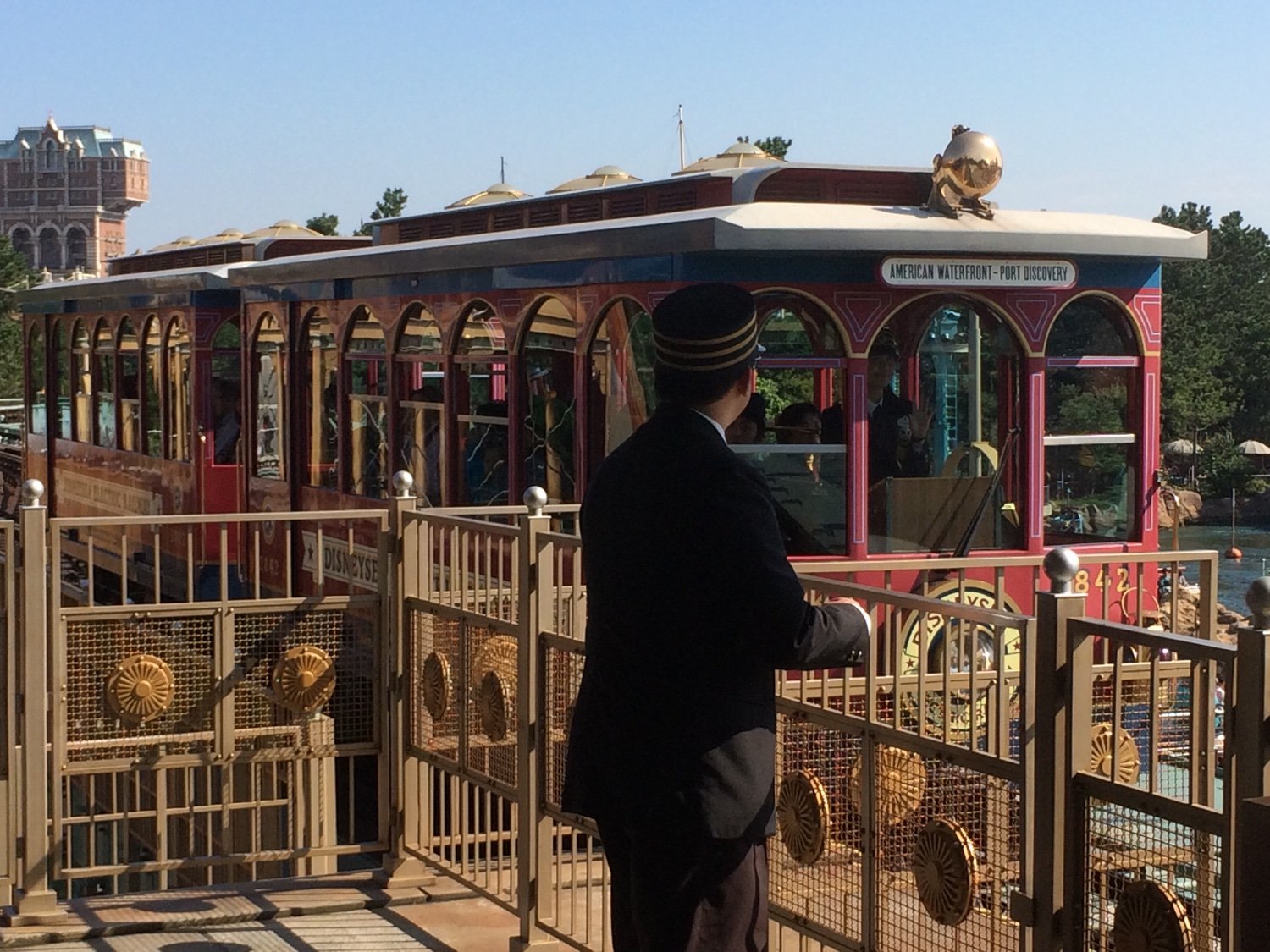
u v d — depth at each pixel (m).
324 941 6.63
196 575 16.09
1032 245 9.71
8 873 6.82
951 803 4.36
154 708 7.09
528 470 10.79
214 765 7.26
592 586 4.21
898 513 9.77
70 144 165.88
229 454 16.22
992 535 9.96
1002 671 4.37
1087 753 3.96
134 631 7.06
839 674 8.16
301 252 16.62
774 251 9.35
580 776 4.26
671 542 3.97
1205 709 5.38
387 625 7.39
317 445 13.97
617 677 4.12
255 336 15.20
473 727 6.77
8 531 6.70
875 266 9.55
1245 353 84.81
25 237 166.50
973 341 9.91
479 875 7.00
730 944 4.04
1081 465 10.09
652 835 4.02
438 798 7.92
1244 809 3.27
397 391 12.51
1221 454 75.56
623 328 9.80
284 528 14.49
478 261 11.23
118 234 168.88
